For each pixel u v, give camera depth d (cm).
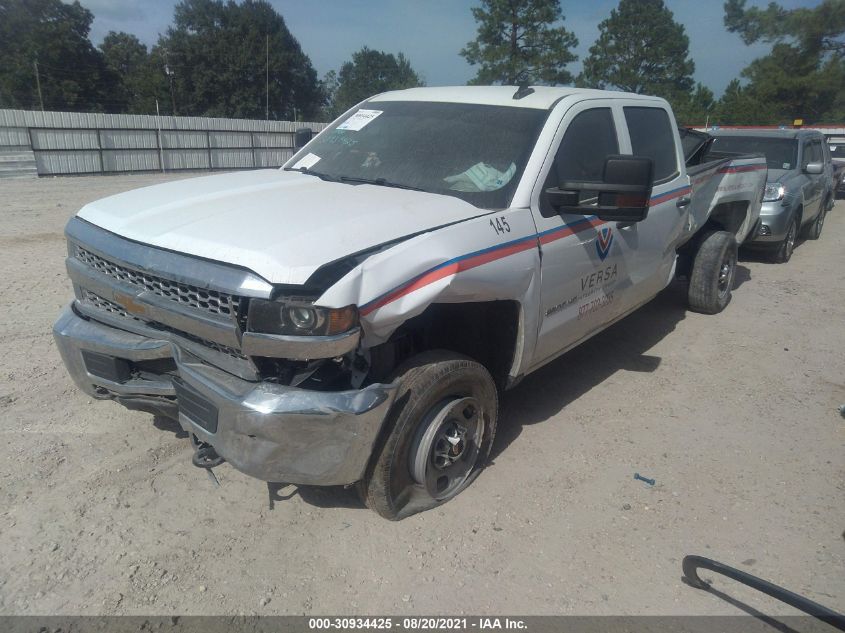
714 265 668
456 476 362
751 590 304
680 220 534
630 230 457
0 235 1016
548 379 522
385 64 9288
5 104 6525
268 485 364
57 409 432
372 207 332
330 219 311
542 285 375
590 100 438
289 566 307
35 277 751
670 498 371
